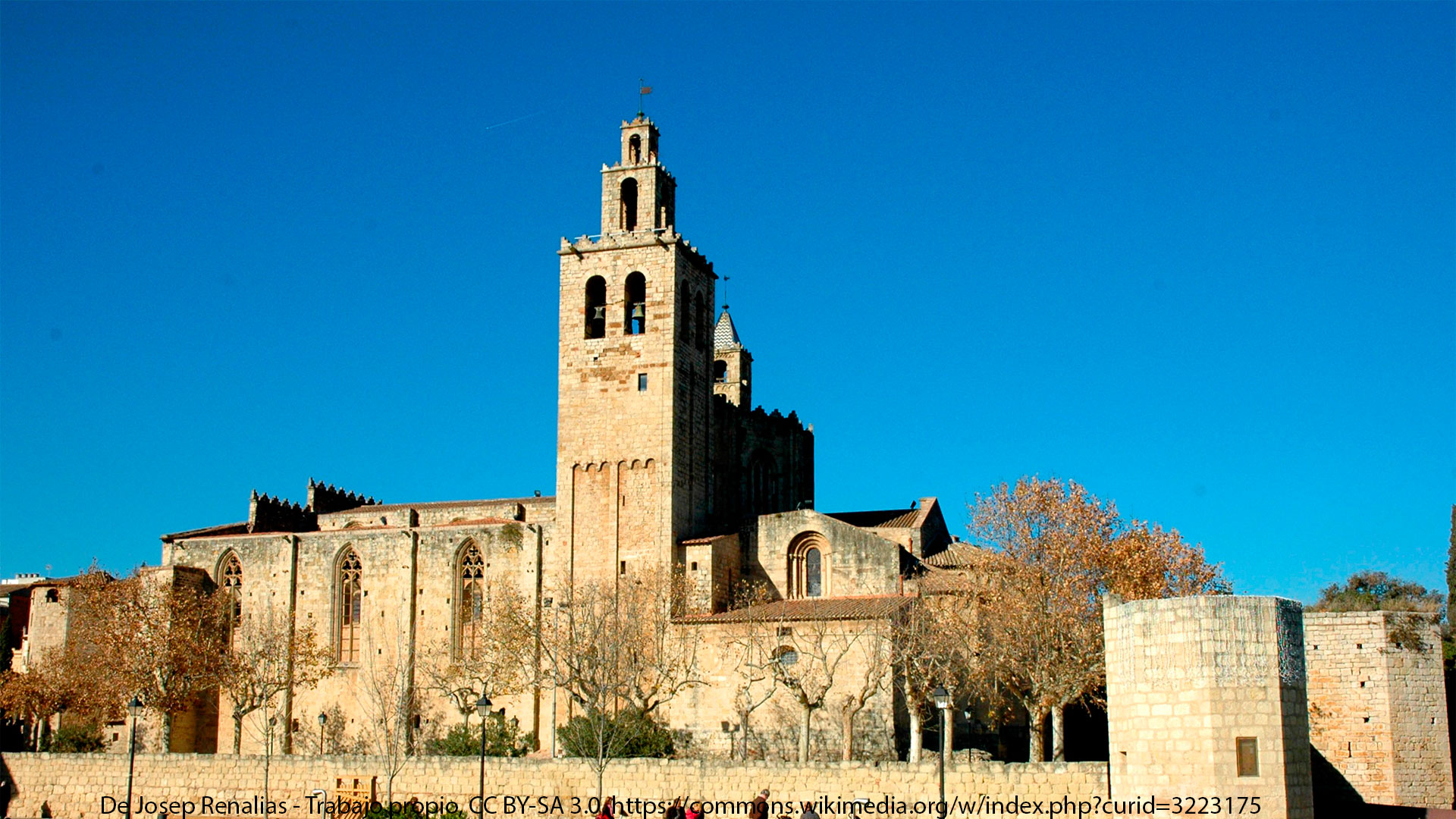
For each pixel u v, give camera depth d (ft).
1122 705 191.21
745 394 443.73
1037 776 216.74
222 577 382.83
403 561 364.58
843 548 339.57
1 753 289.33
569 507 352.90
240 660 337.11
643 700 293.64
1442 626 289.12
